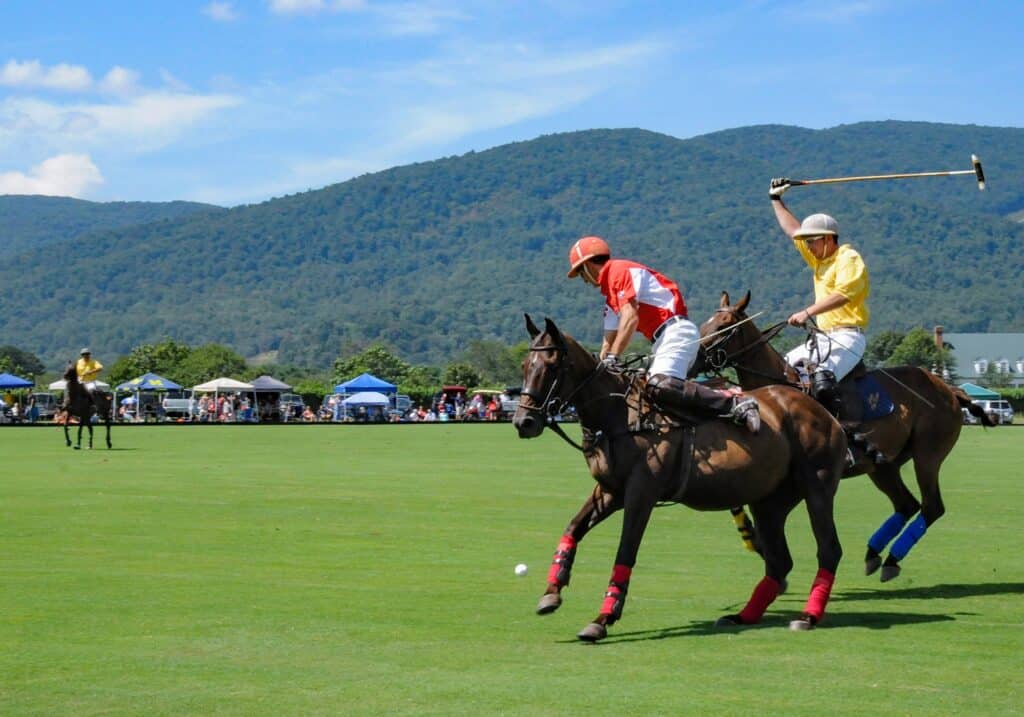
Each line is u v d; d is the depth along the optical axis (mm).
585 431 8750
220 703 6648
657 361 8875
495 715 6445
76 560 11492
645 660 7668
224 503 16609
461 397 71125
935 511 11094
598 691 6902
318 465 24641
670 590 10156
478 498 17547
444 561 11570
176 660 7590
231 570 10961
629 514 8508
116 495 17641
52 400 66500
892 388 10969
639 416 8602
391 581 10438
